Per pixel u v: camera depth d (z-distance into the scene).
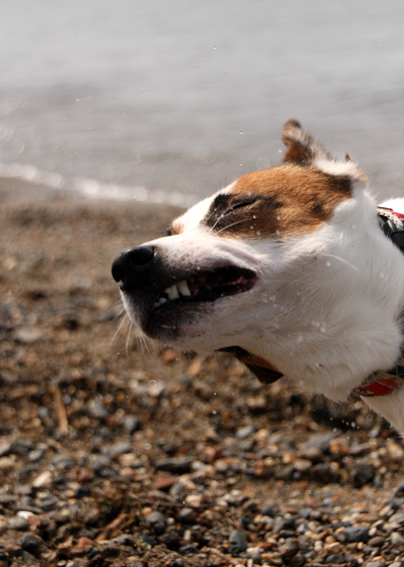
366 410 0.99
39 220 1.83
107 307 1.26
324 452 0.95
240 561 0.81
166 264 0.72
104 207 1.90
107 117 2.83
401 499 0.86
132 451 0.96
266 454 0.95
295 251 0.72
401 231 0.76
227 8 5.71
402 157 1.87
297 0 5.54
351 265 0.72
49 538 0.82
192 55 3.79
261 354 0.75
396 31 3.71
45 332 1.17
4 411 1.01
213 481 0.91
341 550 0.81
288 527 0.85
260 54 3.58
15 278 1.42
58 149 2.54
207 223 0.75
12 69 4.06
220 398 1.04
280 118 2.39
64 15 6.78
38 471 0.91
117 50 4.34
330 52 3.40
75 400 1.04
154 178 2.09
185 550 0.82
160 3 7.00
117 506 0.86
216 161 2.12
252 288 0.72
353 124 2.20
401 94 2.48
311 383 0.76
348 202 0.74
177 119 2.60
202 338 0.72
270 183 0.75
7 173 2.36
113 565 0.79
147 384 1.06
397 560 0.79
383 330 0.73
